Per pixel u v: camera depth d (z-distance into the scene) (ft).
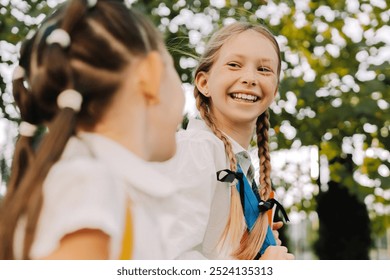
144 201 3.78
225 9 22.99
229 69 7.35
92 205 3.28
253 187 7.52
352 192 23.57
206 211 6.23
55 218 3.30
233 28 7.62
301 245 43.32
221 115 7.47
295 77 23.07
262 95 7.42
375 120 22.85
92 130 3.73
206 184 6.33
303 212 28.84
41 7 20.30
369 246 32.45
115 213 3.37
